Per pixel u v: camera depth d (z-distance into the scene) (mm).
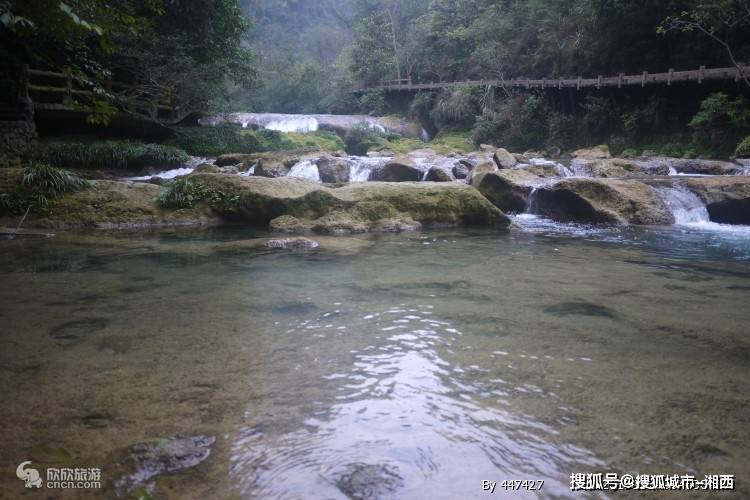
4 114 12273
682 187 9828
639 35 19609
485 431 1990
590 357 2785
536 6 24250
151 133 18109
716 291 4359
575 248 6570
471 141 25031
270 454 1817
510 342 3014
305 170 13859
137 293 4070
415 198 8570
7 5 3520
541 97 22875
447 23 32188
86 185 8523
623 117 19469
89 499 1564
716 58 17766
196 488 1627
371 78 35281
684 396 2309
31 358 2688
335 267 5141
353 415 2105
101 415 2080
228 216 8711
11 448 1830
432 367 2619
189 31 17906
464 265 5340
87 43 13953
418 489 1636
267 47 54875
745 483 1670
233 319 3406
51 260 5395
